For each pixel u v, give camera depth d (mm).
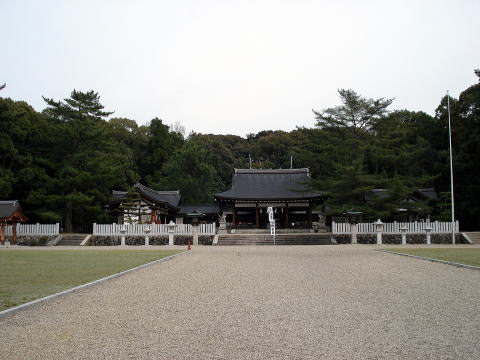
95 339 5887
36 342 5738
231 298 9078
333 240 32844
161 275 13203
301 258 19328
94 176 36562
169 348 5473
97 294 9625
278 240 33156
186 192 53594
